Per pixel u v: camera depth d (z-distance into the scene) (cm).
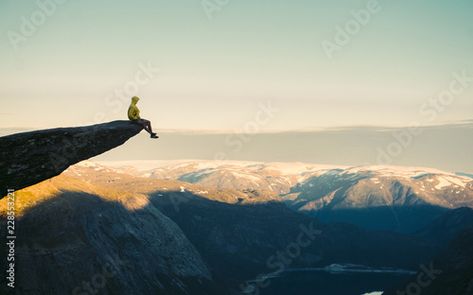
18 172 2456
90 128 2700
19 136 2519
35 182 2505
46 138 2559
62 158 2569
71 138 2608
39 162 2509
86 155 2644
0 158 2444
